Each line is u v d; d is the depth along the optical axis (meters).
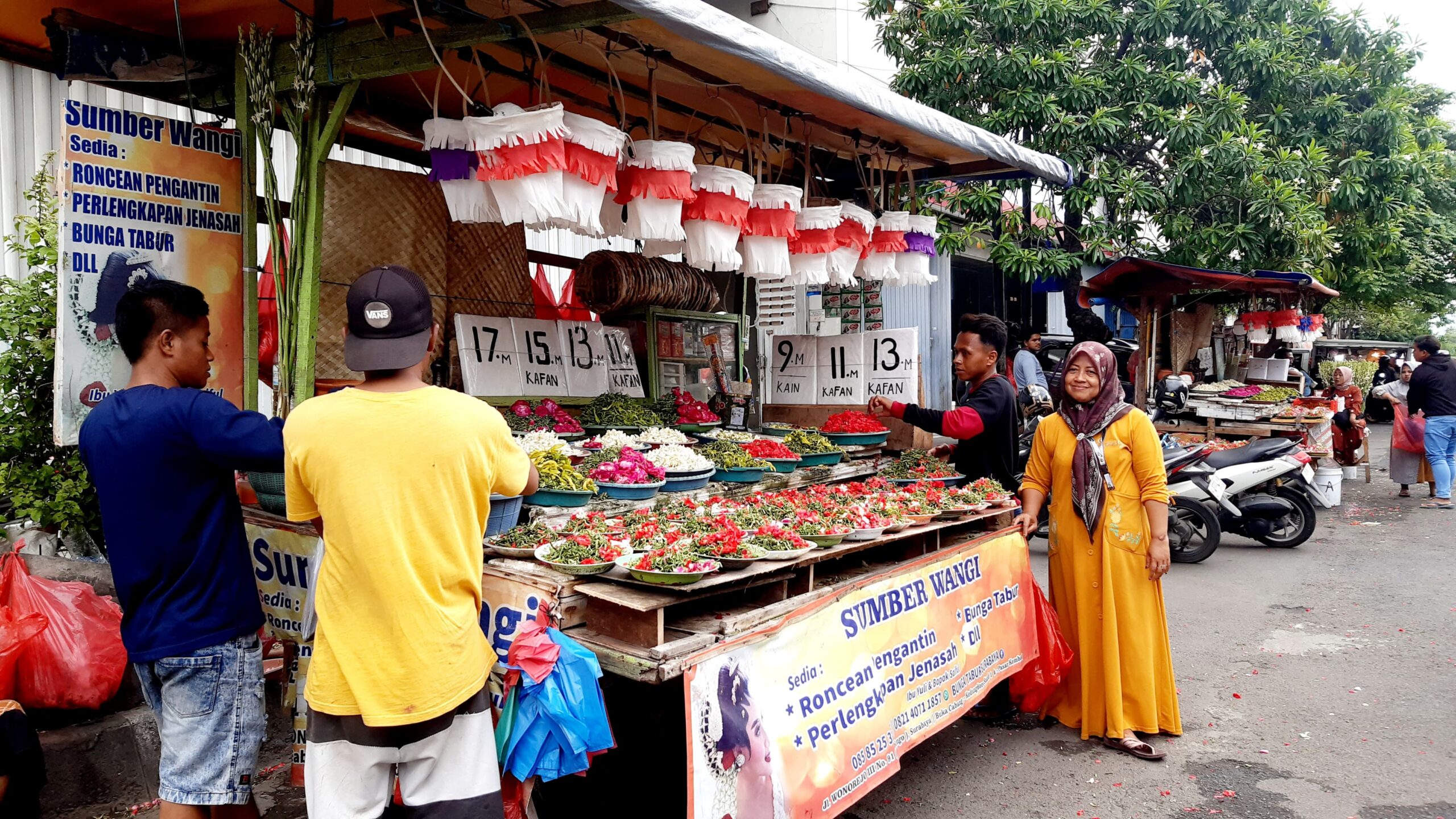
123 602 2.39
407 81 4.34
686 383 5.56
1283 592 6.36
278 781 3.46
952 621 3.51
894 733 3.07
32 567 3.42
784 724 2.66
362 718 2.00
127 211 3.41
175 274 3.55
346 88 3.31
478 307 4.68
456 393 2.16
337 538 2.00
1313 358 19.83
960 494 3.90
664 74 4.18
